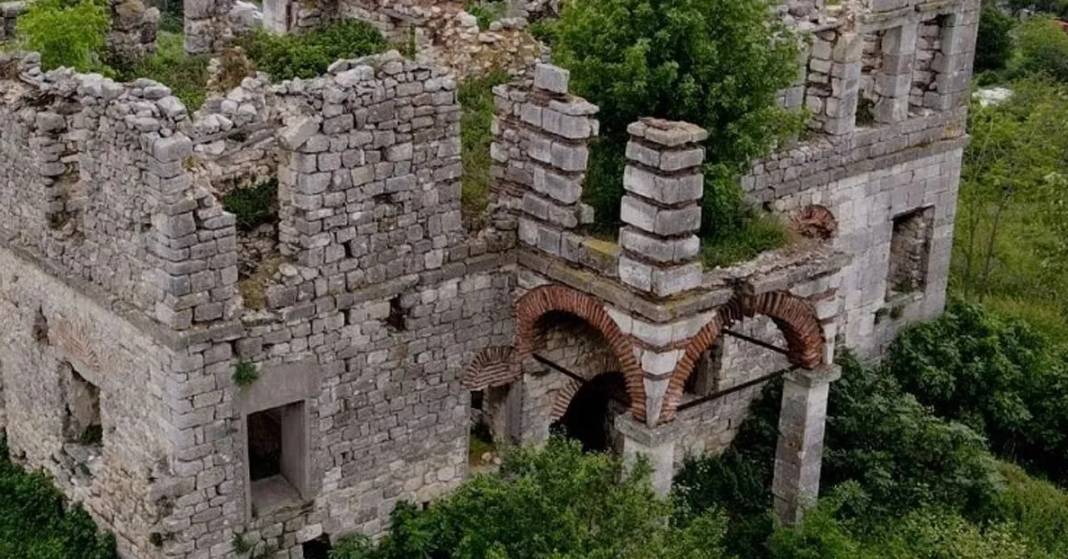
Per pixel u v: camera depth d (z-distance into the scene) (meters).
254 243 23.52
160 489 22.44
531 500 22.34
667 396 23.61
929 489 29.14
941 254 34.06
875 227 31.92
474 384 25.36
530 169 24.45
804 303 25.16
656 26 24.69
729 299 23.83
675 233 22.58
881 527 27.78
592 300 23.95
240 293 22.19
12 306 25.66
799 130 28.06
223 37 33.91
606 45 24.80
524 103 24.16
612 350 25.89
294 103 22.14
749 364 29.88
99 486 24.45
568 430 29.73
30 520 25.42
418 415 24.77
